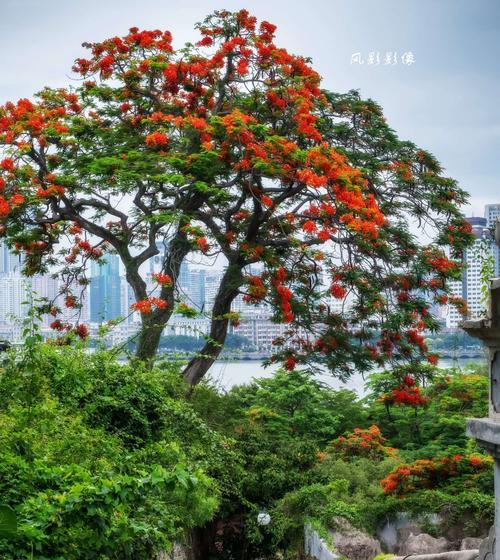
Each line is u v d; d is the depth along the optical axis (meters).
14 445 11.75
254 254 22.81
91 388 16.53
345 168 22.61
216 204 24.72
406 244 24.66
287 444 22.75
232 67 24.81
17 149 23.33
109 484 9.99
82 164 23.91
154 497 11.80
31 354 14.02
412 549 17.98
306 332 24.78
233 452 19.61
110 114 25.58
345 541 18.53
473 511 18.91
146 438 17.09
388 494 20.03
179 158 22.39
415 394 24.39
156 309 22.84
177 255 23.14
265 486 21.06
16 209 23.08
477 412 26.55
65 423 14.19
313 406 28.36
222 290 23.44
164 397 18.02
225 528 21.81
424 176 25.70
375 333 24.98
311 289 24.50
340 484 20.56
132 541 10.85
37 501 9.74
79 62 25.06
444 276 24.56
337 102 26.45
